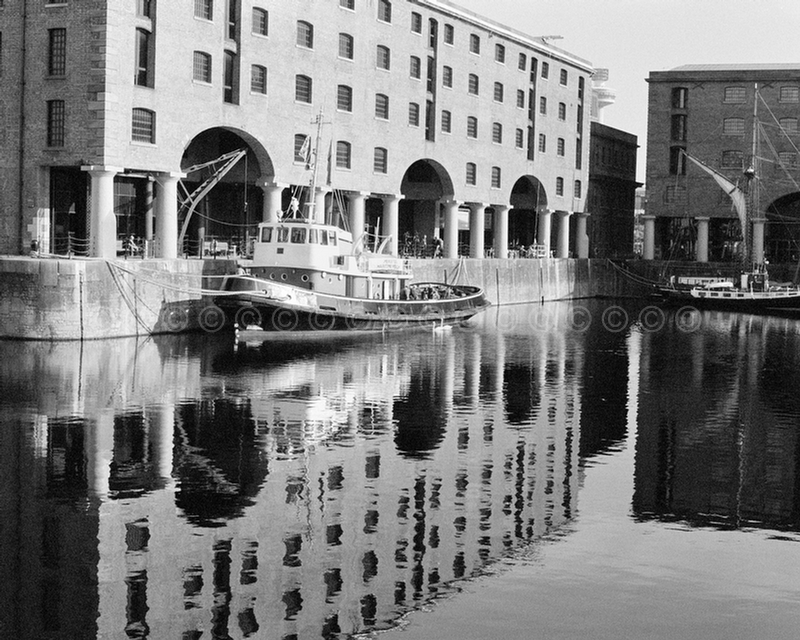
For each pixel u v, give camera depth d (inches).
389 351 2114.9
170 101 2229.3
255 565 857.5
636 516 1008.2
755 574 860.0
